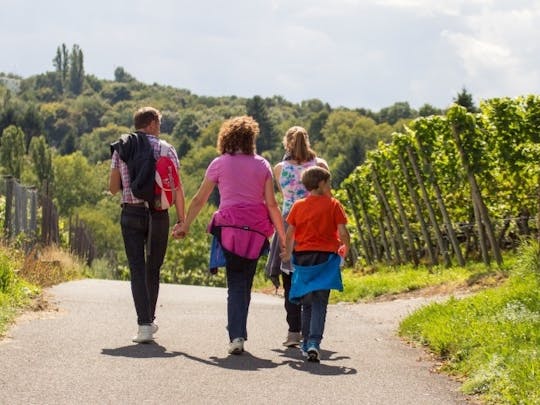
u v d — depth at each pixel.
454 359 13.50
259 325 17.33
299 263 13.55
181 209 14.49
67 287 25.05
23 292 18.84
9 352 12.35
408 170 39.78
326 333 17.06
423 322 16.80
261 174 13.70
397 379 12.03
